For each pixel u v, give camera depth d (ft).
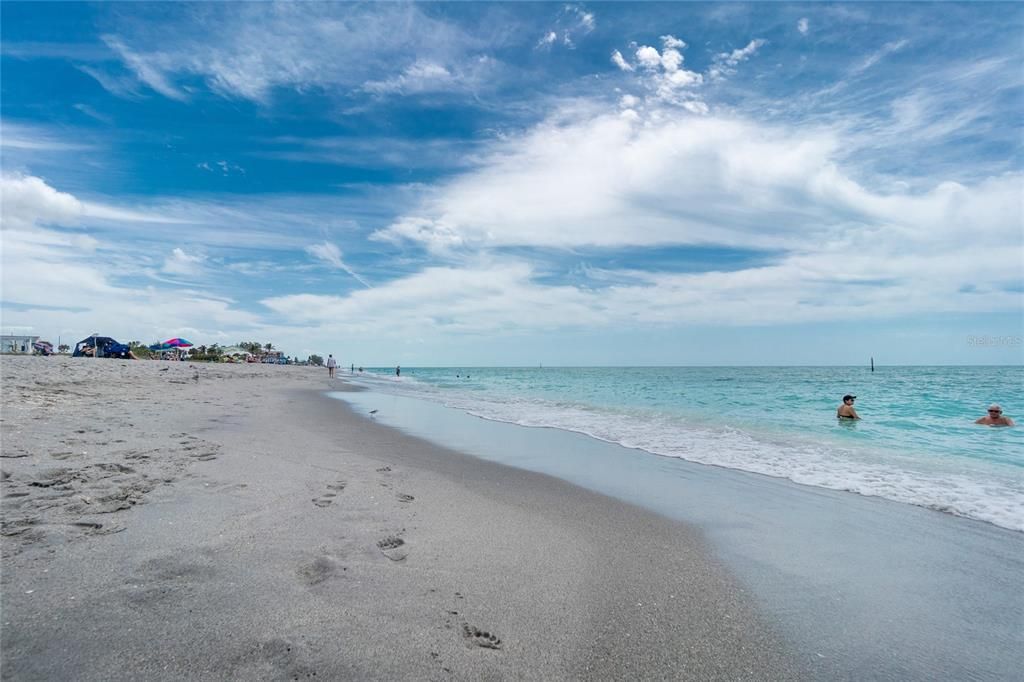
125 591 10.68
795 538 17.25
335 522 16.35
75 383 53.16
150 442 26.66
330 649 9.23
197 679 8.11
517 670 9.22
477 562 14.14
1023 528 18.39
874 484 24.84
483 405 69.31
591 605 12.06
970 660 10.34
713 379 168.14
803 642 10.84
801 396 82.99
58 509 15.35
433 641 9.87
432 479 24.26
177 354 196.03
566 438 38.99
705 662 9.96
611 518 19.12
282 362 308.19
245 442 29.55
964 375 193.36
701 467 28.66
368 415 53.88
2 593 10.27
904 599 12.94
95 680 7.90
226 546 13.53
